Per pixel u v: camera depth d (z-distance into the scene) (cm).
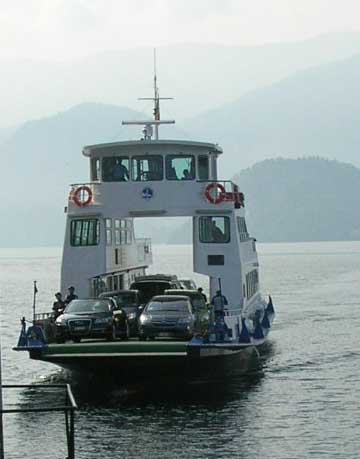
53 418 4019
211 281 5016
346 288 14088
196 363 4288
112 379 4366
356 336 7175
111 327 4469
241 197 5506
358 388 4653
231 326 4669
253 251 6069
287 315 9225
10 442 3606
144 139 5638
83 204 5131
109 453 3409
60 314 4678
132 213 5078
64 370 4950
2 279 19962
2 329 8344
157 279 5691
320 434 3656
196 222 5050
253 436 3625
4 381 5000
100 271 5116
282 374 5100
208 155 5141
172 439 3584
